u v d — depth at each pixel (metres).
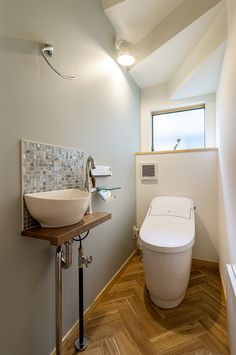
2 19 0.76
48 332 0.98
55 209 0.81
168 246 1.25
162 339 1.13
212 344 1.09
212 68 1.63
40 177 0.94
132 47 1.70
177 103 2.34
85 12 1.30
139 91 2.50
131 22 1.66
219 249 1.87
